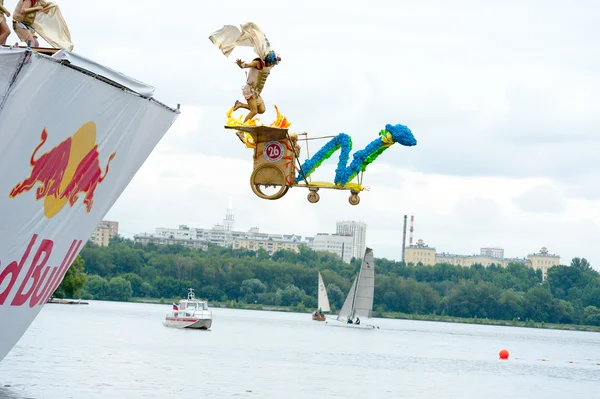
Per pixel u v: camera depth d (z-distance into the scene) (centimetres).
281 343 11662
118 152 2406
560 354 14250
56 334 9800
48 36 2281
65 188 2278
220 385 5931
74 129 2184
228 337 12100
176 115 2542
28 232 2225
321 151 2698
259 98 2591
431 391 6769
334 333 15688
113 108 2272
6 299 2266
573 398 6962
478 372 9106
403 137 2662
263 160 2603
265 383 6319
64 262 2466
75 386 5103
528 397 6869
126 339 9962
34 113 2042
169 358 7812
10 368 5753
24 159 2092
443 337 18350
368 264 17525
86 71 2105
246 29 2552
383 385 6912
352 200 2717
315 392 6022
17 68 1936
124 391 5109
